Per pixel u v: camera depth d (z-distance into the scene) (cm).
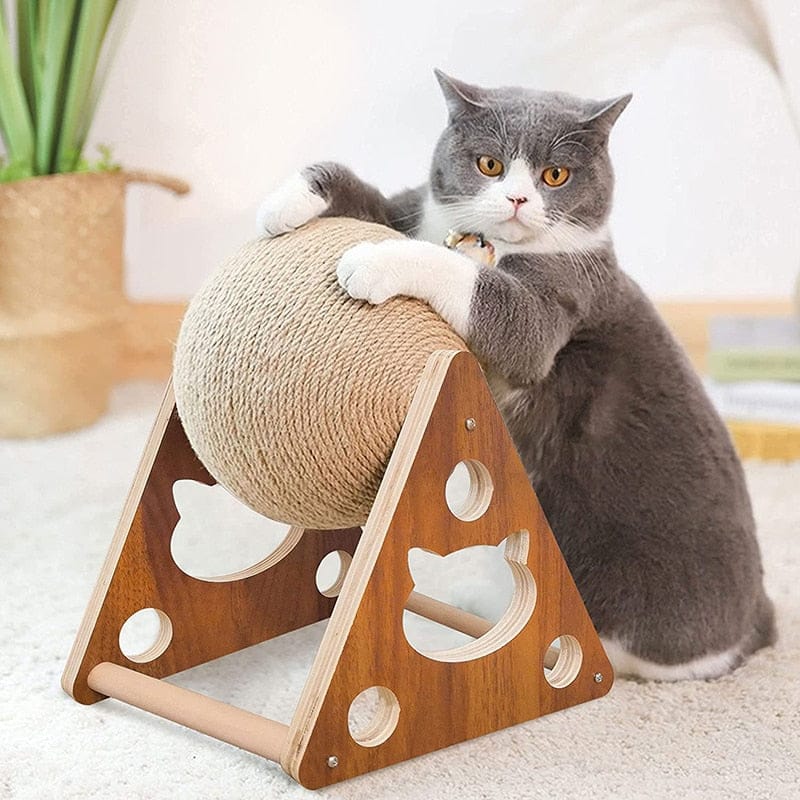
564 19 273
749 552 153
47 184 237
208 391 128
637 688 148
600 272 146
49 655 155
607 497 148
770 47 259
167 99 280
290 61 279
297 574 158
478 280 130
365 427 124
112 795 123
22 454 238
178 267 290
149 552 145
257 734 125
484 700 133
